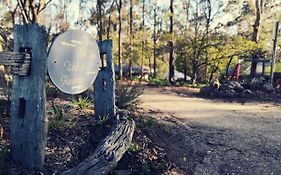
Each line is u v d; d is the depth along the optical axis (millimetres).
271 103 12250
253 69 19750
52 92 7059
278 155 5555
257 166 5109
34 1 12289
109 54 5535
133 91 7910
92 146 4598
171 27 22781
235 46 20094
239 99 13188
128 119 5469
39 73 3562
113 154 4078
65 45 4332
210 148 5730
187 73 27500
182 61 23734
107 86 5531
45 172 3688
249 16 22141
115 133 4734
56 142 4379
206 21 23438
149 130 5754
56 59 4191
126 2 27719
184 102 11414
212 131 6824
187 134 6355
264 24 21453
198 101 12125
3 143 3973
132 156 4586
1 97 5852
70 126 4812
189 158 5250
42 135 3660
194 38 21547
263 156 5488
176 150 5422
